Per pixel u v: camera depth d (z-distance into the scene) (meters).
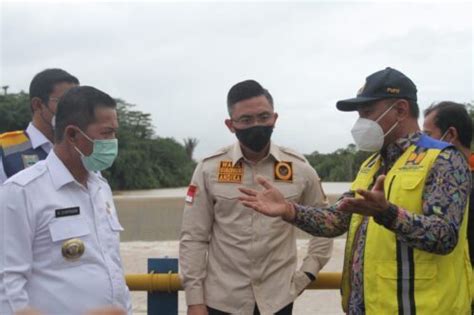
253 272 3.42
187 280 3.47
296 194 3.51
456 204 2.59
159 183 76.00
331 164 54.34
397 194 2.72
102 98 2.78
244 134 3.37
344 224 3.11
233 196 3.45
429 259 2.65
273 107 3.45
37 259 2.64
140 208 26.38
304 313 7.03
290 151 3.62
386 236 2.72
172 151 81.81
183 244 3.52
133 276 3.63
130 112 80.12
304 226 3.06
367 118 2.88
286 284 3.45
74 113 2.74
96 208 2.83
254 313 3.42
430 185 2.65
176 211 24.39
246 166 3.50
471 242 3.29
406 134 2.86
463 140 3.51
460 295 2.78
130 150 71.00
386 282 2.70
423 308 2.63
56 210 2.66
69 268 2.66
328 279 3.61
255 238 3.42
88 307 2.66
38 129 3.63
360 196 2.67
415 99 2.88
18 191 2.60
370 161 3.10
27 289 2.62
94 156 2.76
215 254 3.52
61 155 2.78
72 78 3.63
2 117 57.22
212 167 3.52
